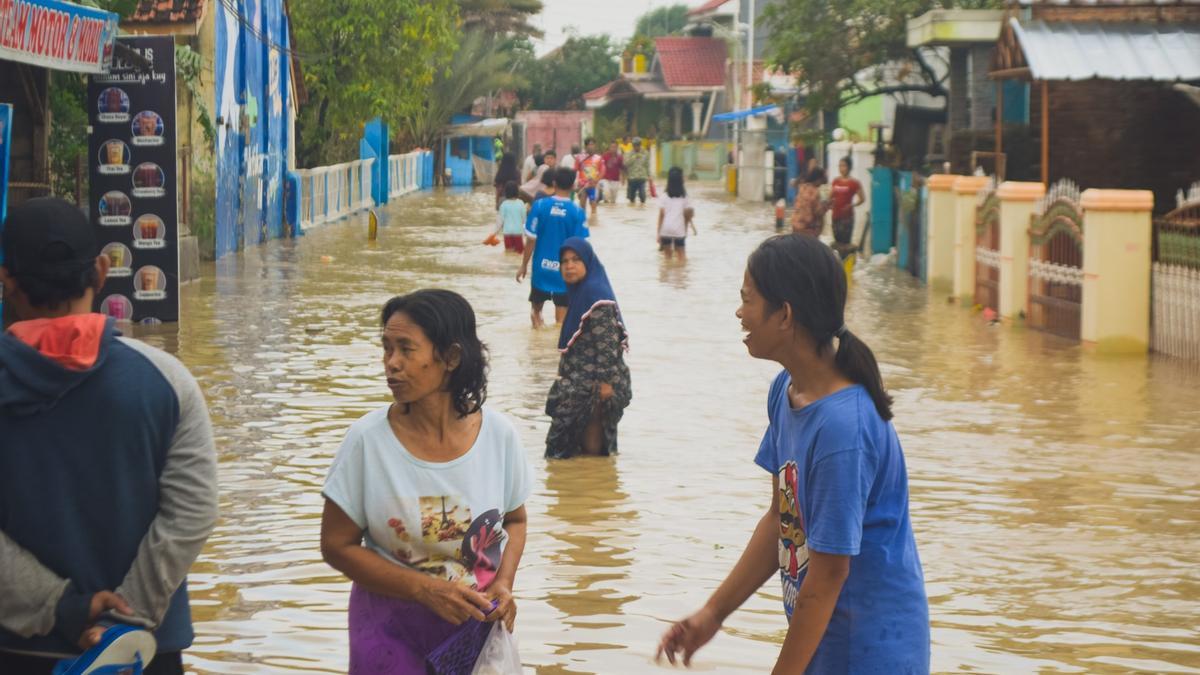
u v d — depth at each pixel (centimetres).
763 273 369
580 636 621
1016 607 671
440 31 3691
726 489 884
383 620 407
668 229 2491
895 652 364
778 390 389
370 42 3556
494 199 4538
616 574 710
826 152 3850
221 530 773
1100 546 770
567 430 955
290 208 2947
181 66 1873
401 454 402
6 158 1152
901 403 1180
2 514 355
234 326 1562
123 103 1558
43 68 1427
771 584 711
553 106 9212
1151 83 2044
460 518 404
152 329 1532
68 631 354
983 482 909
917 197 2295
